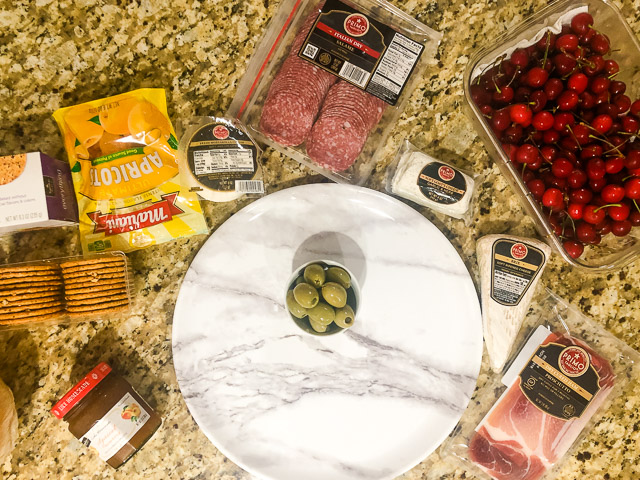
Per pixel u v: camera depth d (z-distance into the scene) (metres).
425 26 0.87
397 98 0.89
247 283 0.92
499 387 0.95
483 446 0.94
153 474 0.94
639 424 0.97
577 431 0.93
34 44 0.87
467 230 0.95
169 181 0.89
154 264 0.93
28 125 0.89
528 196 0.87
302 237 0.93
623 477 0.97
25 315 0.79
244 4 0.89
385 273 0.93
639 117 0.85
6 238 0.89
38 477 0.93
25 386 0.91
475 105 0.87
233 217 0.90
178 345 0.90
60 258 0.89
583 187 0.86
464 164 0.94
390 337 0.94
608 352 0.94
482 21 0.91
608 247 0.92
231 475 0.95
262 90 0.90
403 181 0.89
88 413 0.83
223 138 0.86
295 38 0.88
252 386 0.93
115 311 0.84
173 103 0.91
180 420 0.94
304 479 0.93
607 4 0.83
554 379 0.93
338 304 0.76
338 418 0.94
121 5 0.88
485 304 0.93
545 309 0.95
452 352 0.93
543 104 0.85
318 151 0.89
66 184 0.86
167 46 0.89
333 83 0.89
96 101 0.86
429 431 0.93
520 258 0.90
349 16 0.86
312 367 0.94
